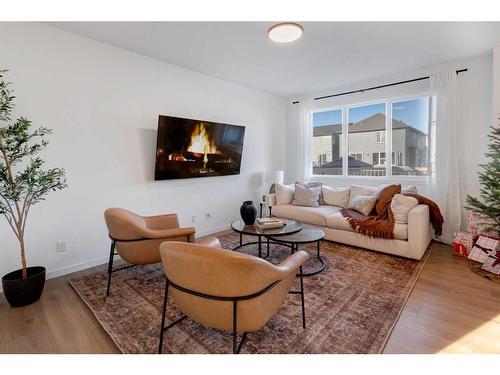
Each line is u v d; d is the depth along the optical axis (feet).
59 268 8.95
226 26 8.54
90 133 9.51
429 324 6.04
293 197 14.56
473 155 11.62
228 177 14.96
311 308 6.75
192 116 12.85
